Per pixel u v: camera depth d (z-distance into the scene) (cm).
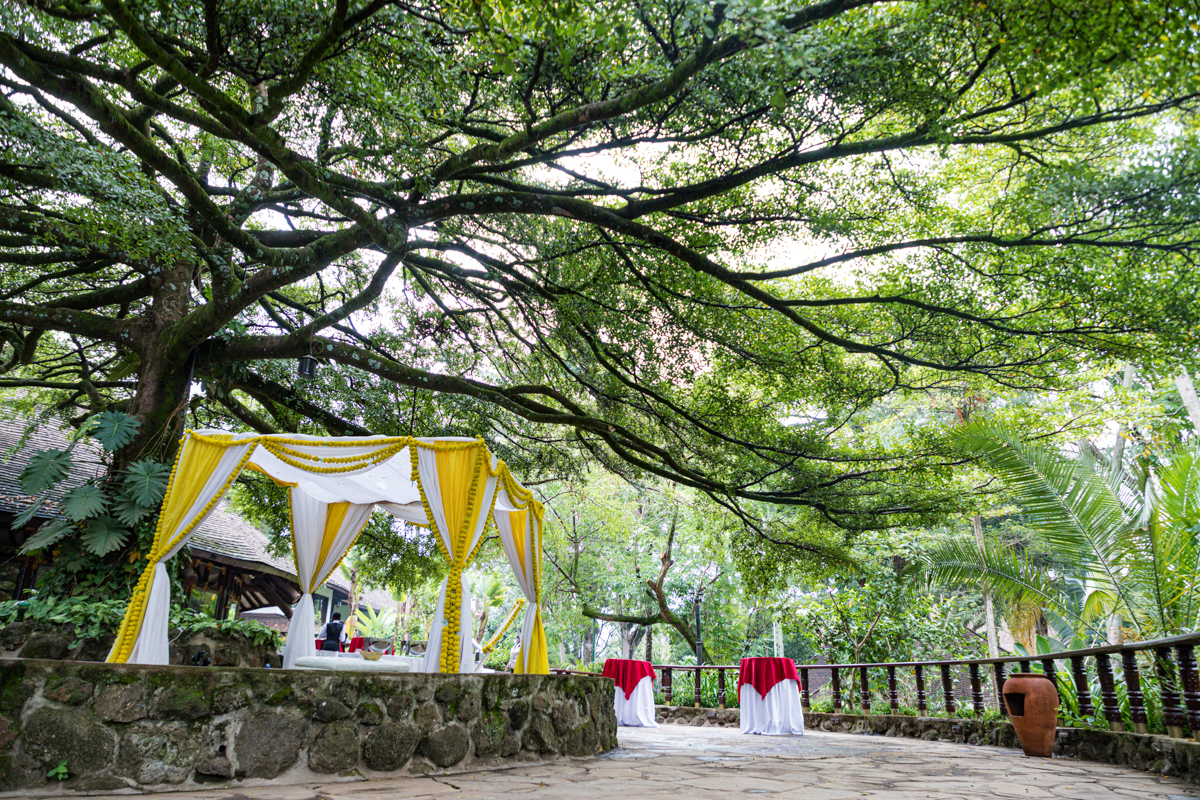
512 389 1073
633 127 780
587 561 2428
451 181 961
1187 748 545
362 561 1528
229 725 448
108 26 565
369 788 441
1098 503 896
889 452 1087
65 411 1311
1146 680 742
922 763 659
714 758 688
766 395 1152
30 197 818
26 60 514
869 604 1443
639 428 1279
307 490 962
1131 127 768
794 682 1095
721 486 1136
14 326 1046
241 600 1712
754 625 2723
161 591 699
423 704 541
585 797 414
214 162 984
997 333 916
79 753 404
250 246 752
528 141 671
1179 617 788
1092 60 456
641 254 983
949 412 1839
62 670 414
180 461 740
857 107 693
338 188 764
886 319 998
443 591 715
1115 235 800
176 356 945
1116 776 568
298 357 1005
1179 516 815
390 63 616
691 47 627
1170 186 713
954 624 1536
